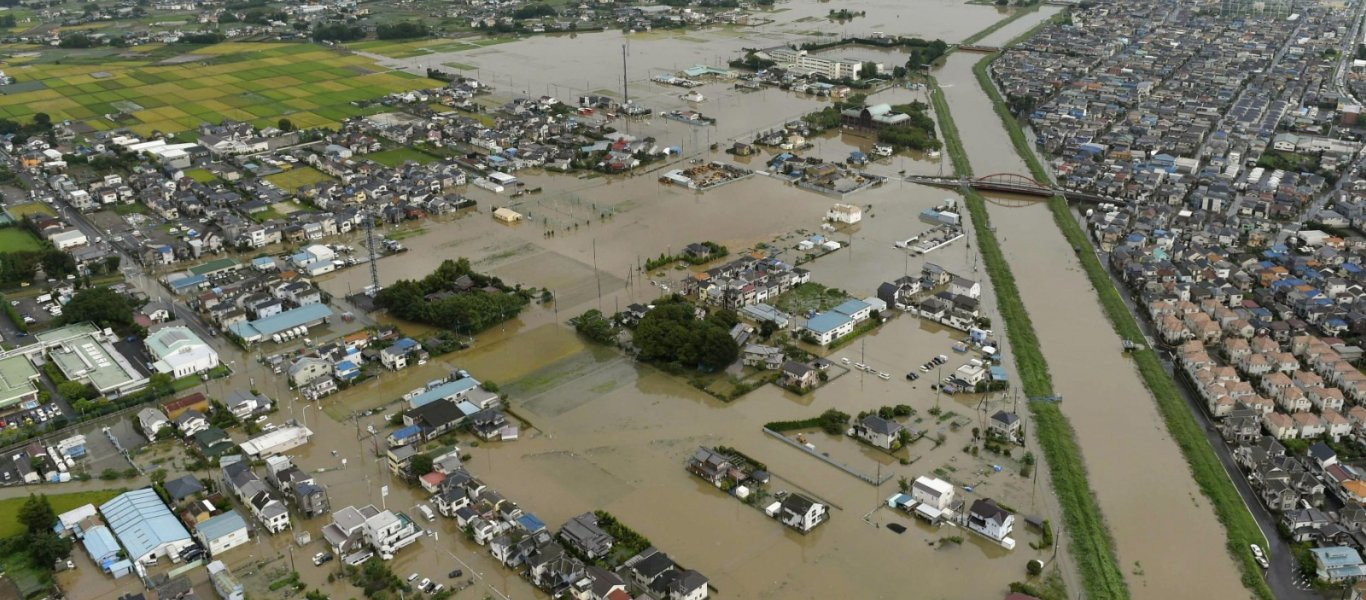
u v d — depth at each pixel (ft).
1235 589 390.63
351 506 439.63
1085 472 467.93
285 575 402.11
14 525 427.33
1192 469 468.75
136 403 528.63
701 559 409.08
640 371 565.12
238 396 523.29
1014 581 394.11
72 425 510.17
